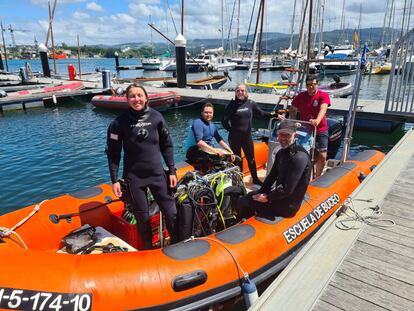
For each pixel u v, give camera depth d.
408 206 3.47
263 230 3.17
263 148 5.93
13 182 6.82
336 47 43.09
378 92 22.08
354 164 4.91
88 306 2.31
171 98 14.62
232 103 4.76
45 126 12.19
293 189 3.11
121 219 3.68
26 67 23.95
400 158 5.02
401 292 2.28
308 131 4.61
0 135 10.80
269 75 36.22
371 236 2.94
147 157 2.99
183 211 3.20
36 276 2.35
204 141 4.47
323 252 2.69
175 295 2.54
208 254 2.78
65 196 3.79
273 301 2.19
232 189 3.52
